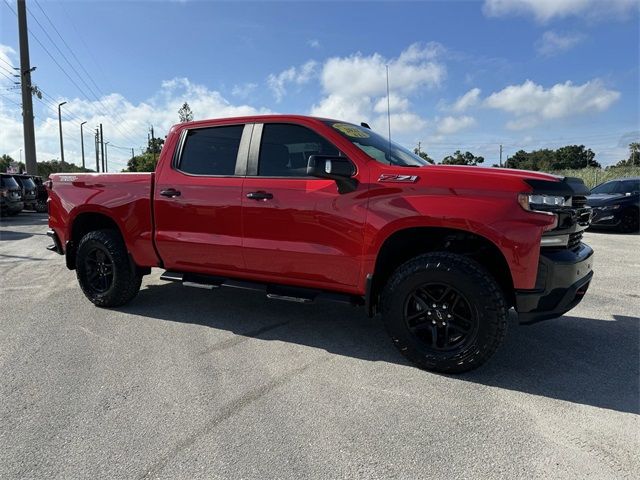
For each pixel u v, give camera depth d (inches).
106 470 91.0
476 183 127.6
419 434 103.7
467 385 127.6
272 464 92.9
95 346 155.9
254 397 120.3
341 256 144.4
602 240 415.2
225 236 164.7
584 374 135.0
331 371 136.6
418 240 144.0
